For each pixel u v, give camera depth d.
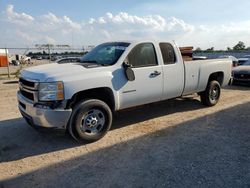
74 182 3.29
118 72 4.81
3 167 3.73
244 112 6.52
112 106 4.89
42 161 3.91
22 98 4.59
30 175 3.49
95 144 4.54
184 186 3.15
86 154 4.12
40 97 4.14
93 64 4.92
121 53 5.02
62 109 4.18
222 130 5.16
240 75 10.83
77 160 3.92
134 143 4.55
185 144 4.47
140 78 5.11
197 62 6.34
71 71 4.39
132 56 5.09
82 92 4.50
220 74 7.31
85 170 3.60
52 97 4.10
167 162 3.79
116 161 3.86
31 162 3.88
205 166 3.65
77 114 4.34
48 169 3.65
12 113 6.70
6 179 3.39
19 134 5.08
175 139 4.71
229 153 4.07
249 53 24.84
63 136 4.93
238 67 11.48
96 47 5.96
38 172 3.57
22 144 4.59
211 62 6.81
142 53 5.26
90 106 4.44
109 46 5.50
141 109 6.88
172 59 5.79
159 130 5.23
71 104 4.33
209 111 6.65
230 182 3.23
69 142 4.64
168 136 4.88
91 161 3.88
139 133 5.07
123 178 3.36
